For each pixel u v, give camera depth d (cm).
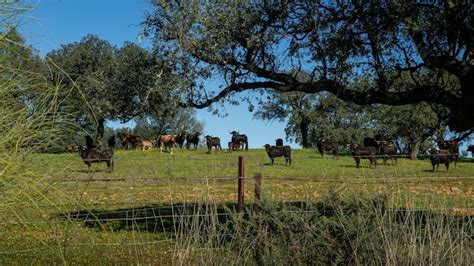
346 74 1155
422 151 4650
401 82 1253
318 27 1086
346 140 6531
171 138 5188
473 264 555
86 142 1443
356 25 1078
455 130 1148
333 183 713
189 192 1584
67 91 389
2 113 360
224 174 2872
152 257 736
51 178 386
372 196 606
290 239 577
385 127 4831
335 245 568
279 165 3688
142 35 1211
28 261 728
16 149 360
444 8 1015
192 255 544
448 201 654
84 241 828
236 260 555
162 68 1196
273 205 596
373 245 552
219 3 1165
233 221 593
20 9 370
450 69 1074
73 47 4072
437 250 548
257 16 1145
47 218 418
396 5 1003
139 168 2569
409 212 578
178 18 1171
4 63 362
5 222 377
